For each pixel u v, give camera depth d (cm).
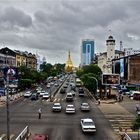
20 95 10862
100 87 10875
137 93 10219
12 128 5309
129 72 13525
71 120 6169
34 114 6844
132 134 4941
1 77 12262
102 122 5978
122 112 7244
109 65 19312
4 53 15775
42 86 15662
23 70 14225
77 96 10862
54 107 7250
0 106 8138
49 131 5144
